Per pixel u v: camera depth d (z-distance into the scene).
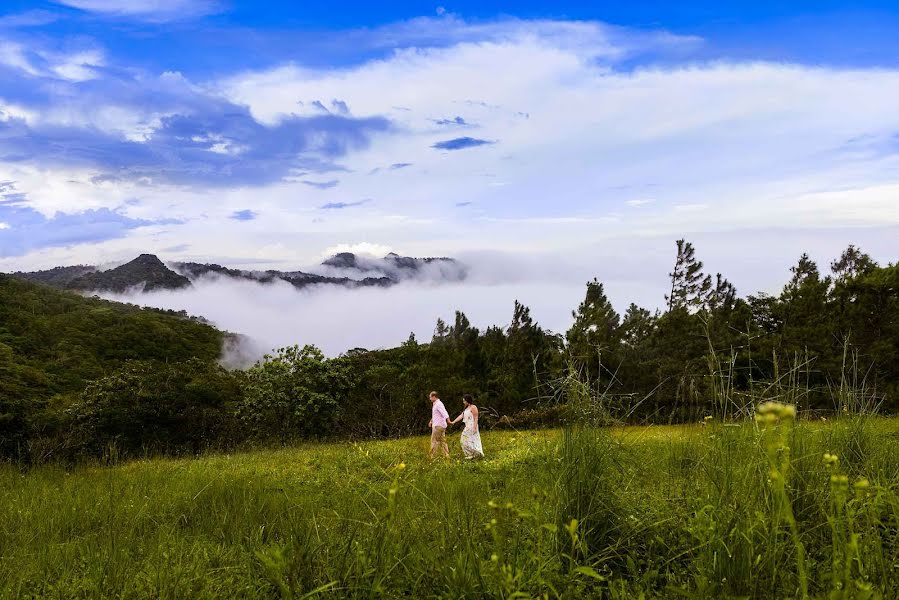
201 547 5.39
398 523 4.41
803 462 4.49
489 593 3.32
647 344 23.55
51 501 8.27
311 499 6.98
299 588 3.55
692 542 4.06
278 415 25.52
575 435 4.84
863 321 21.00
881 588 2.90
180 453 23.19
